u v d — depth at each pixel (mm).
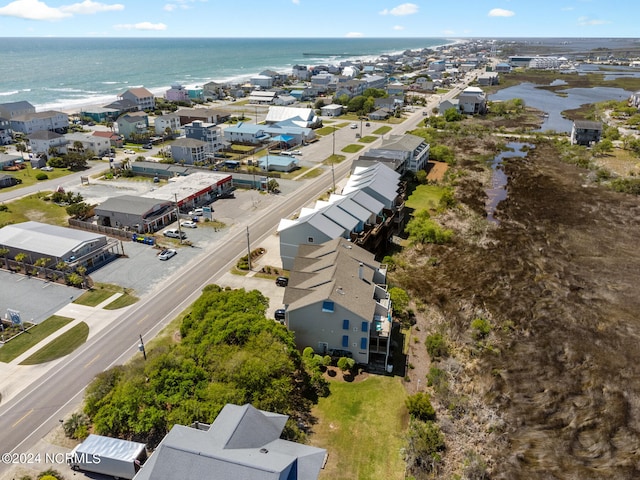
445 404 42438
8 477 33938
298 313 46500
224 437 30047
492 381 46062
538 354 50094
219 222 82500
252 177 103062
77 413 39594
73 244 65688
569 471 36500
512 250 73812
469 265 68938
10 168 110812
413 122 179875
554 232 80625
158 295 58875
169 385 38312
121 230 75875
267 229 79625
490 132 156875
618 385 45719
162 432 37406
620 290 62750
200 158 118875
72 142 126375
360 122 179750
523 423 41219
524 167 118188
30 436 37594
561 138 148750
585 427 40781
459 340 52250
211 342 42250
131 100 188500
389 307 49812
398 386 44312
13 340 49438
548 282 64375
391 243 75688
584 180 108188
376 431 39125
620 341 52375
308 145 141625
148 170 108062
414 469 35562
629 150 131000
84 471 34625
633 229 81875
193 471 27547
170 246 72812
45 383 43344
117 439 35312
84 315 54250
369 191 76125
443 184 104688
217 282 62062
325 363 45344
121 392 37906
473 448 38375
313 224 61844
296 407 41250
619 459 37562
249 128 143500
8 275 63375
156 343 49219
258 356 40125
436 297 60562
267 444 30844
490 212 90312
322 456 30188
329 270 50938
